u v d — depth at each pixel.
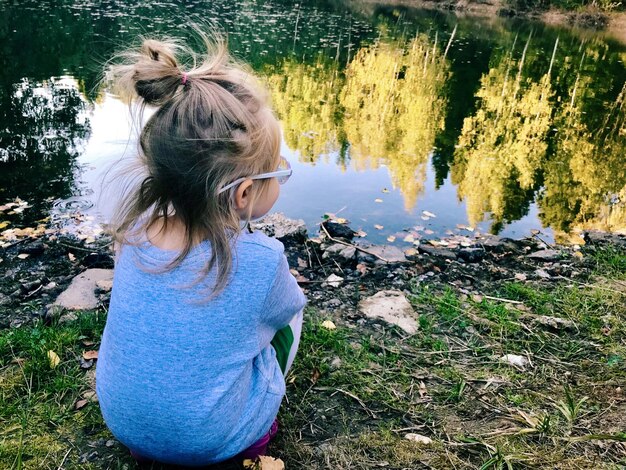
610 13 22.12
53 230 3.87
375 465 1.73
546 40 17.45
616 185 5.86
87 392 2.00
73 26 13.28
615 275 3.25
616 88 11.20
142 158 1.33
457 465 1.73
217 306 1.31
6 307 2.75
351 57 12.85
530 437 1.86
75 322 2.47
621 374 2.22
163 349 1.32
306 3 23.03
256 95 1.35
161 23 14.63
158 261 1.31
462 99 9.70
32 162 5.17
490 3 23.52
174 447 1.41
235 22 16.61
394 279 3.24
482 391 2.11
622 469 1.71
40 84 7.97
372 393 2.07
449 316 2.66
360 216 4.65
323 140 6.80
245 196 1.37
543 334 2.53
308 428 1.89
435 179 5.70
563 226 4.69
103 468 1.67
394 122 7.89
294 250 3.61
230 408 1.40
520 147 7.12
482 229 4.54
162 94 1.27
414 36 16.69
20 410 1.89
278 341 1.63
